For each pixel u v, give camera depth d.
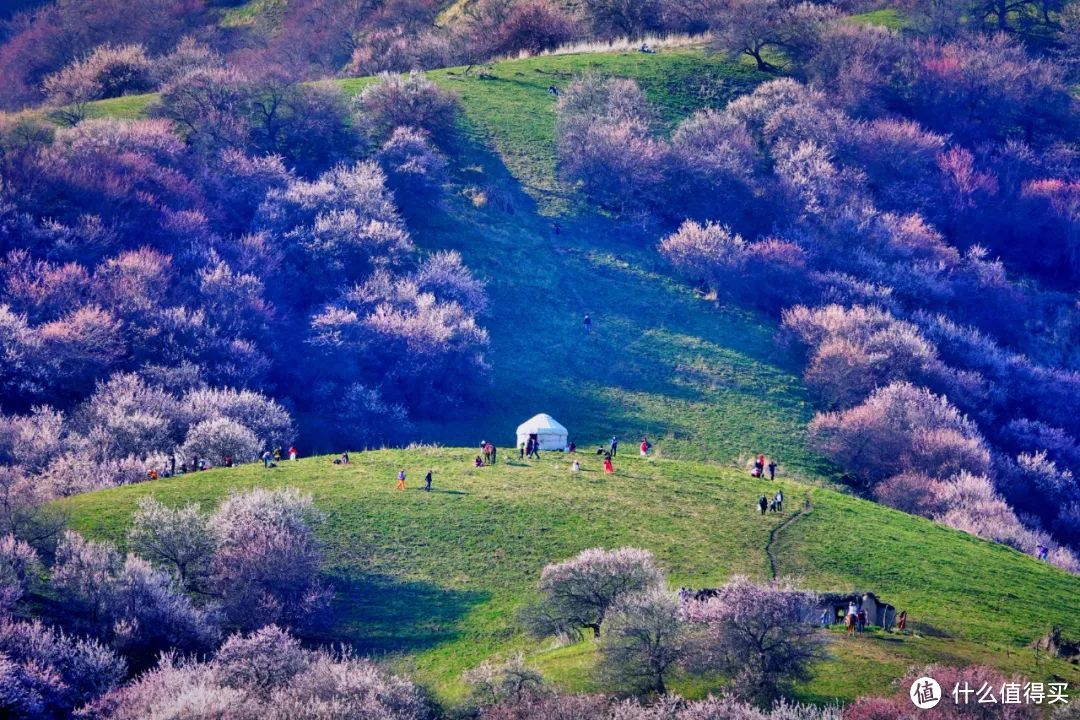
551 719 190.50
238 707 194.12
